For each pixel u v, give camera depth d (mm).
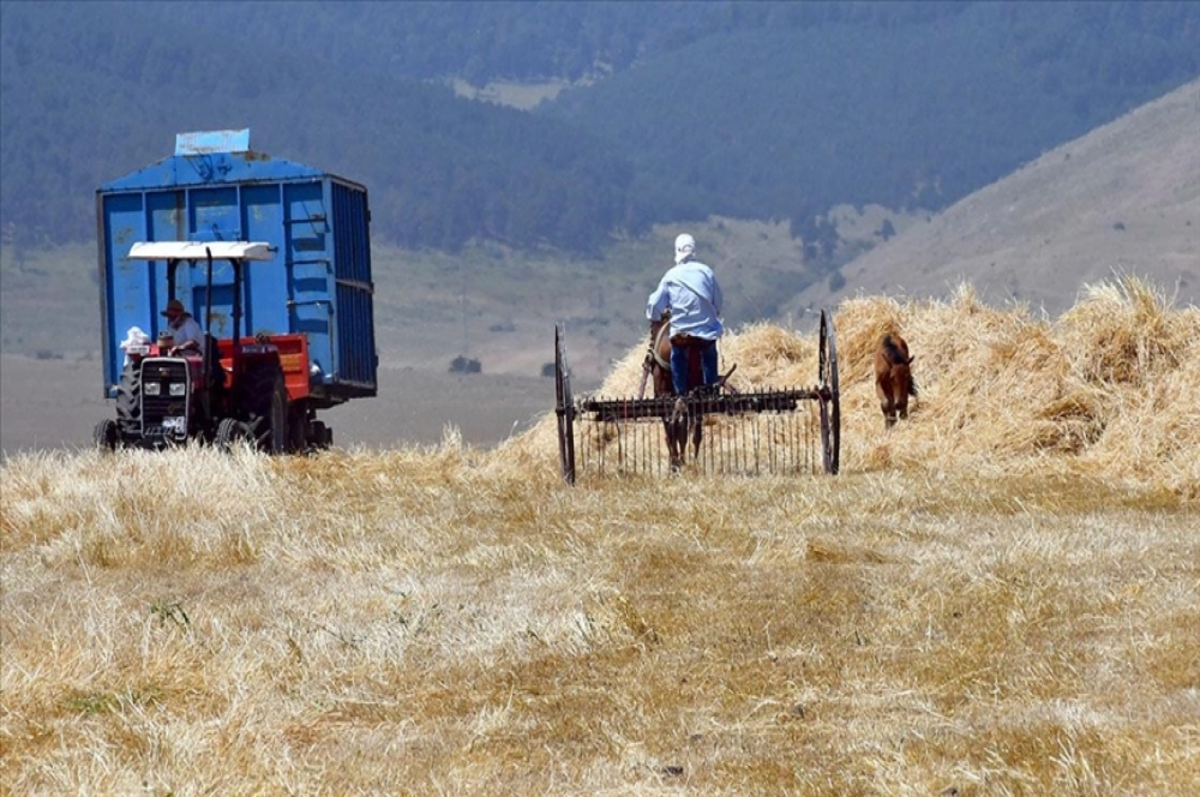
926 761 19688
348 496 42031
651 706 22797
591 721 22344
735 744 21062
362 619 28609
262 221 66062
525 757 21078
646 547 33406
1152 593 26984
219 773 20438
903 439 50469
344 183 67188
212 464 44250
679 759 20625
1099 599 26797
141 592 32156
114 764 20781
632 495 40562
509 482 44250
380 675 25000
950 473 44250
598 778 20062
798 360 60500
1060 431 47812
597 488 42688
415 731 22438
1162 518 36156
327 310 65688
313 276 65812
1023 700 21938
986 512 37656
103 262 67438
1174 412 45500
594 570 31594
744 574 30625
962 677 23016
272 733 22312
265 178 65938
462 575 32125
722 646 25531
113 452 49500
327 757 21328
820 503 38531
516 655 25812
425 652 26172
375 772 20594
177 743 21531
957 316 56969
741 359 60656
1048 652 23844
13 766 21672
